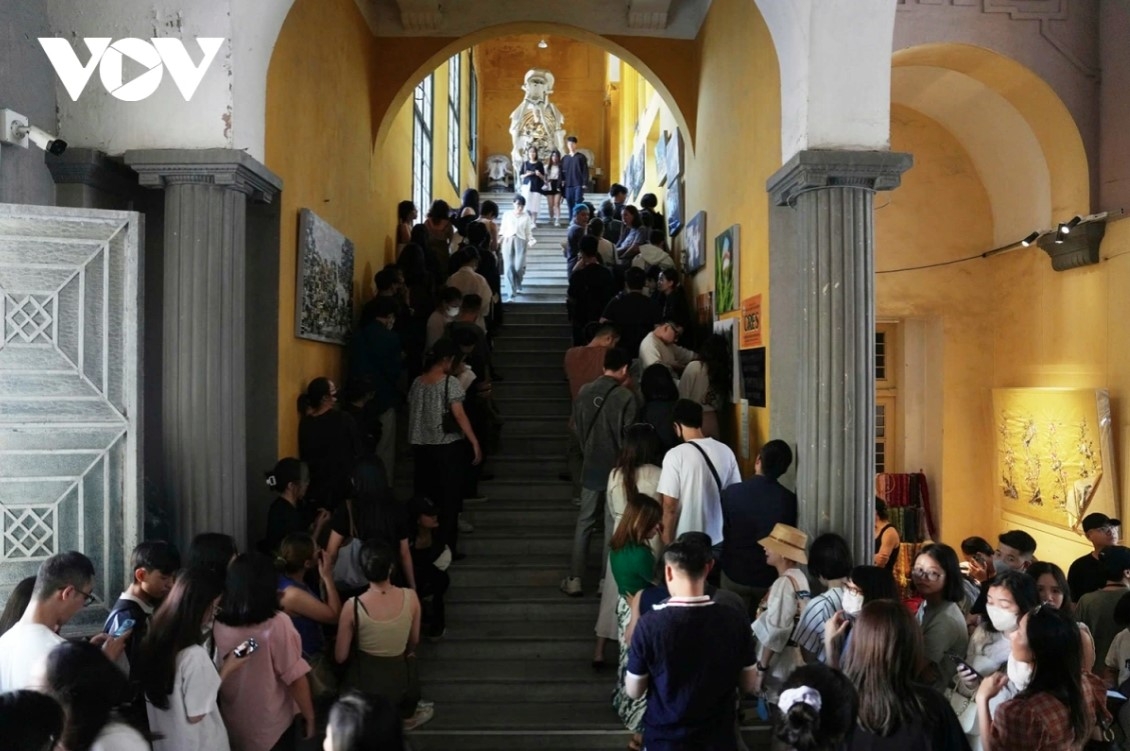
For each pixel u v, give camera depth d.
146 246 5.00
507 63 21.33
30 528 3.77
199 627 2.71
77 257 3.82
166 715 2.63
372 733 1.75
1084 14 6.42
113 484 3.86
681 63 8.41
